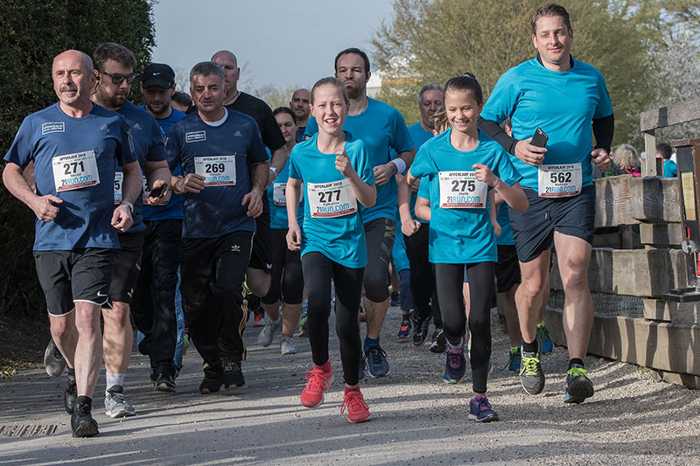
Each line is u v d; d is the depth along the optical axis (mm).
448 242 9312
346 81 11695
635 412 9484
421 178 9812
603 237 13117
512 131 10562
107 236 9242
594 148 10664
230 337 11219
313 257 9156
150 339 12398
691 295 8297
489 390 10820
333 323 18922
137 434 9070
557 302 13812
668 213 10898
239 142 11203
